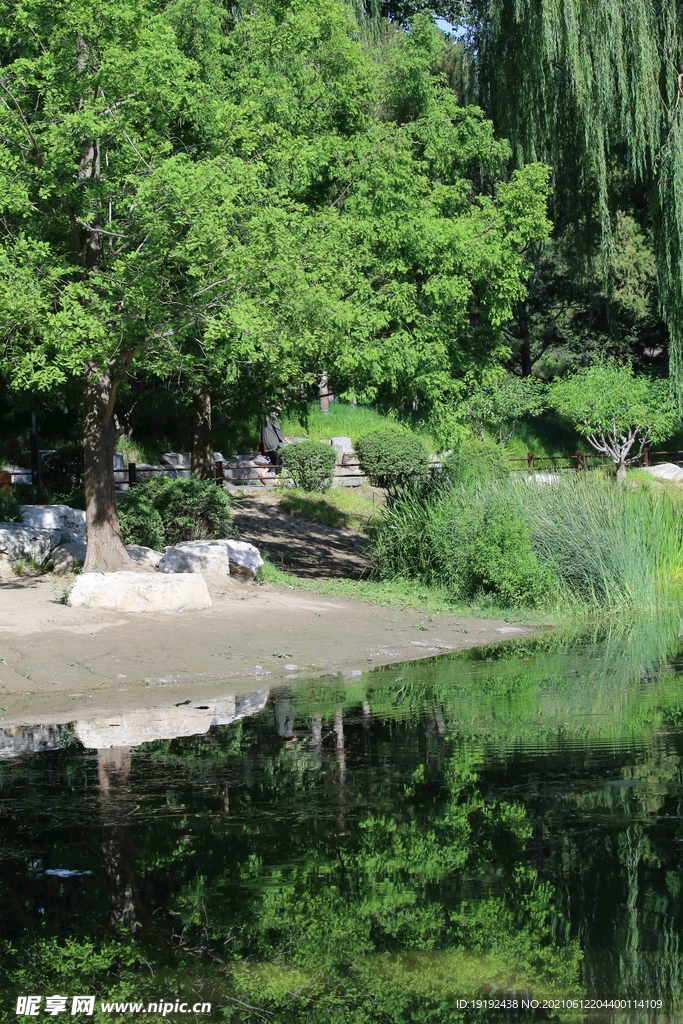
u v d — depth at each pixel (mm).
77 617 12531
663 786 6461
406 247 18328
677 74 23906
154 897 4934
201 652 11594
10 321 12508
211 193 12625
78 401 23797
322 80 18516
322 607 14922
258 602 14711
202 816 6043
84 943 4520
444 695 9672
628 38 23531
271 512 26328
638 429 28062
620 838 5547
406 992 4043
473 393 22016
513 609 15945
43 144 12844
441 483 19516
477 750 7488
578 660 11727
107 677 10438
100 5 12352
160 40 13055
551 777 6715
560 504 17703
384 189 17797
